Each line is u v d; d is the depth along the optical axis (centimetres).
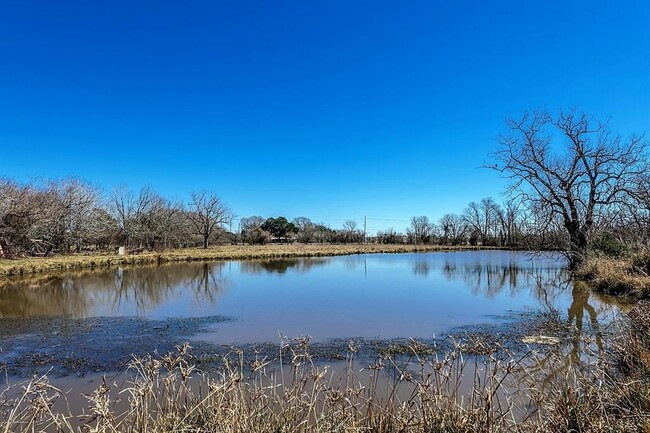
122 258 2984
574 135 1955
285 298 1492
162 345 873
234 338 930
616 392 417
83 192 3466
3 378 679
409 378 426
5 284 1839
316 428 351
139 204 4200
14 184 2902
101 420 341
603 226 1956
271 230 7856
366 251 4897
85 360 772
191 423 355
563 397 405
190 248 4831
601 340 765
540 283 1875
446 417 363
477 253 5075
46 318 1147
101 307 1316
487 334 947
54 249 3262
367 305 1340
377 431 370
